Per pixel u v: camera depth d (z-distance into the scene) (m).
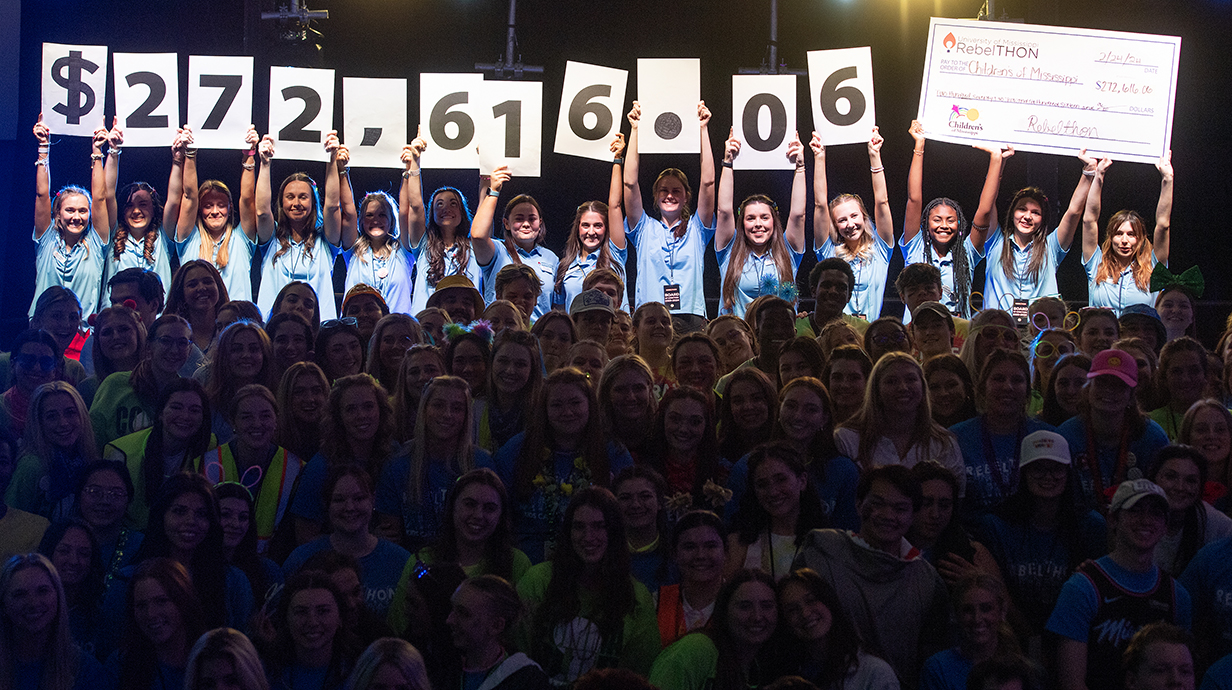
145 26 9.68
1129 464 5.03
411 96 10.23
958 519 4.62
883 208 8.16
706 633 4.13
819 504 4.73
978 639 4.15
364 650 4.09
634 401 5.07
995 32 8.16
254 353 5.52
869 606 4.36
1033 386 6.09
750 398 5.14
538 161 7.97
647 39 10.32
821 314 6.63
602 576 4.30
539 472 4.88
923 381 4.99
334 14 10.12
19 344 5.70
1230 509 5.06
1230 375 5.86
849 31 10.32
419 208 7.89
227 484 4.59
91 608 4.52
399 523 4.92
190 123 8.00
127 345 5.81
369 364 5.81
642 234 8.09
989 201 8.23
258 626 4.21
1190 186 9.62
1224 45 9.45
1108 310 6.20
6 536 4.79
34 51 9.49
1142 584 4.30
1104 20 9.64
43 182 8.08
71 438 5.09
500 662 4.05
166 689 4.16
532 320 7.78
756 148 8.09
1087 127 8.12
